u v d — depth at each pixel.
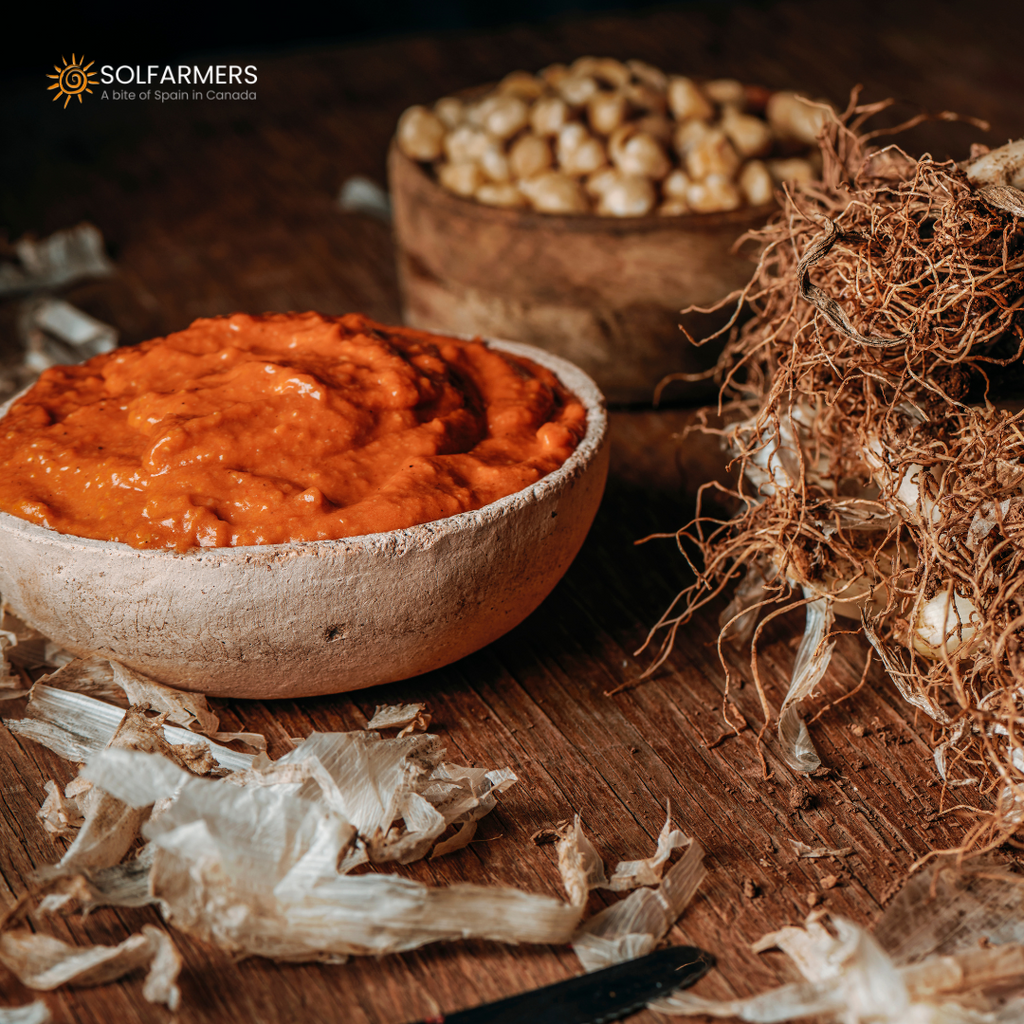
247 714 0.58
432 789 0.55
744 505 0.63
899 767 0.57
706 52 0.92
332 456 0.56
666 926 0.53
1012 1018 0.51
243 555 0.54
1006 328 0.56
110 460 0.55
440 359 0.59
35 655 0.59
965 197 0.55
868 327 0.56
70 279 0.77
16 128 0.89
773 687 0.59
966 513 0.55
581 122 0.69
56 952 0.52
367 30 1.37
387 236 0.80
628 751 0.57
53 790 0.55
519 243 0.66
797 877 0.54
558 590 0.62
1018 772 0.55
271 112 0.90
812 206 0.59
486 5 1.35
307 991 0.52
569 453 0.57
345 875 0.53
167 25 1.31
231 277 0.77
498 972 0.53
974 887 0.54
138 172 0.85
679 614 0.61
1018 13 0.97
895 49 0.92
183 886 0.52
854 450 0.58
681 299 0.66
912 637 0.56
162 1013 0.52
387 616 0.55
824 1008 0.51
